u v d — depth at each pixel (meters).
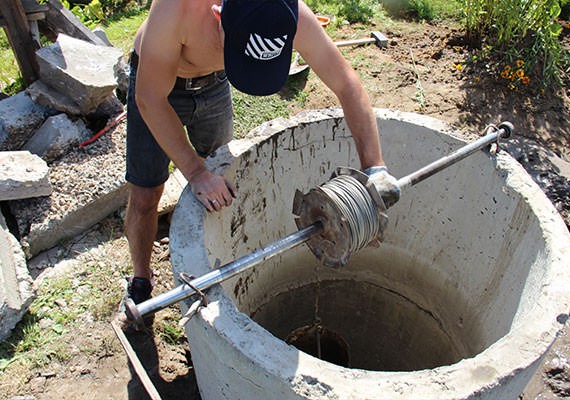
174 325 2.71
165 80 1.88
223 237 2.26
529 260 2.04
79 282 2.88
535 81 4.81
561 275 1.77
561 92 4.79
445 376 1.46
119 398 2.44
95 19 5.66
